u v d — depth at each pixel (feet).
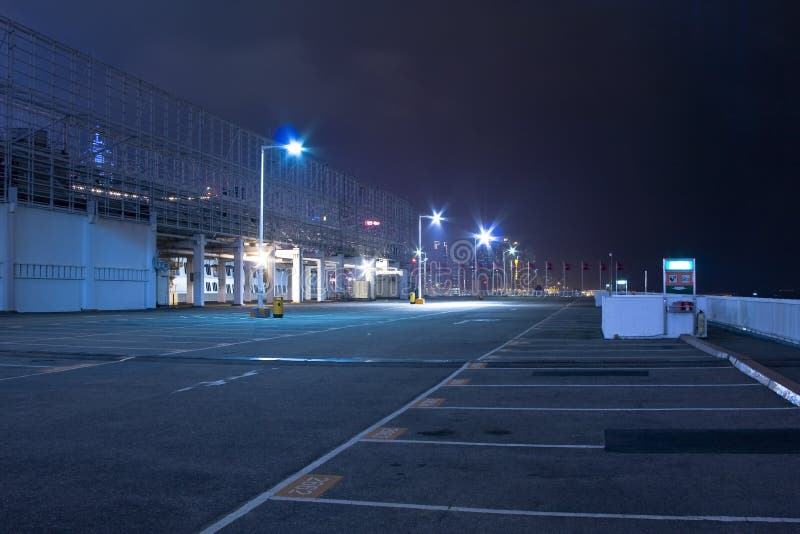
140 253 182.09
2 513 18.17
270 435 28.12
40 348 68.08
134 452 25.20
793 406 33.06
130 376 47.75
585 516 17.53
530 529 16.62
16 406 35.55
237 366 53.88
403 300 338.95
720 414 31.32
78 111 162.81
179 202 200.23
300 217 276.21
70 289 159.12
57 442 26.94
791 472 21.36
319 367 53.16
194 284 209.36
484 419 31.19
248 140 240.73
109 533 16.63
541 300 333.62
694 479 20.75
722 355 53.72
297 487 20.45
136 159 181.88
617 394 37.76
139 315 147.02
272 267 267.39
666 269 107.96
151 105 187.62
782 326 67.97
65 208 157.38
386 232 377.91
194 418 32.04
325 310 184.55
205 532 16.67
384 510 18.20
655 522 17.01
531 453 24.50
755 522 16.92
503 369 50.75
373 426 29.89
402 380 45.29
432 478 21.33
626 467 22.31
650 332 75.82
